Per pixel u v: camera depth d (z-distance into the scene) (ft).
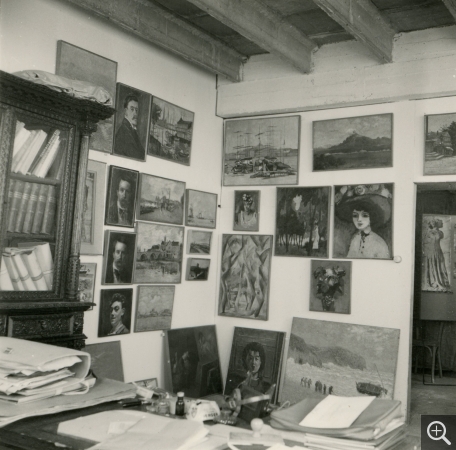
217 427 8.75
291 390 24.45
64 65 19.30
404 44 23.44
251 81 26.68
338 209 24.73
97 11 19.06
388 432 7.99
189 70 25.62
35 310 15.11
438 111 23.06
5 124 14.67
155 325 23.63
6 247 14.89
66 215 16.38
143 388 10.68
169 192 24.20
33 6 18.35
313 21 23.11
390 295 23.48
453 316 33.40
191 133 25.58
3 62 17.37
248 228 26.71
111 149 21.24
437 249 33.86
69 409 9.40
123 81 21.97
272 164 26.35
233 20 20.22
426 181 23.04
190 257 25.64
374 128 24.20
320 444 7.81
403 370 22.98
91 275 20.59
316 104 25.13
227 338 26.91
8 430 8.33
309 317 25.14
